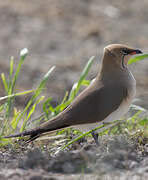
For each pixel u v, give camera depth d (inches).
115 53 508.7
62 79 1027.3
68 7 1542.8
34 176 374.6
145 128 566.9
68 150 498.3
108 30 1378.0
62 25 1407.5
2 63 1102.4
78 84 636.7
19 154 473.4
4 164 425.4
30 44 1273.4
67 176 383.6
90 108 493.4
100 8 1558.8
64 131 577.0
